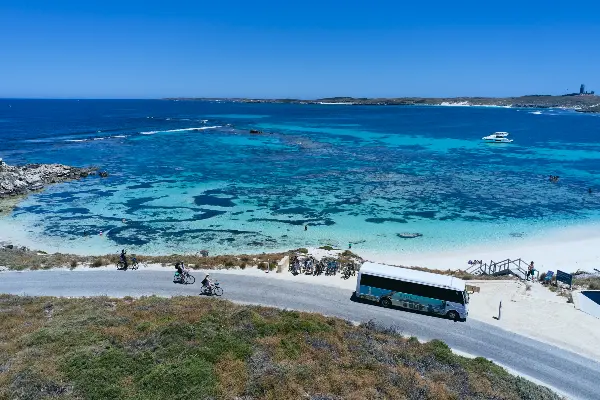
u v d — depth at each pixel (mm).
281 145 116438
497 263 38375
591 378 21203
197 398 15023
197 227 49594
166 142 119125
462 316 26688
